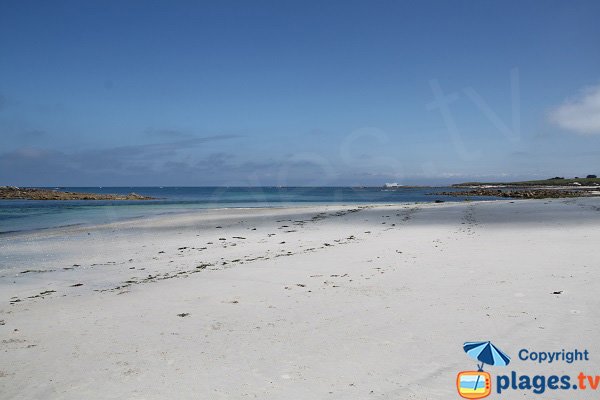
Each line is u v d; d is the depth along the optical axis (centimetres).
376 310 725
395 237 1722
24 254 1548
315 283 946
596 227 1819
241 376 494
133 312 768
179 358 551
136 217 3112
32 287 1044
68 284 1067
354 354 545
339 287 899
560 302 724
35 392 473
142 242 1817
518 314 671
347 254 1326
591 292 777
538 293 785
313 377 486
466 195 8594
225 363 531
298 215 2995
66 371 525
